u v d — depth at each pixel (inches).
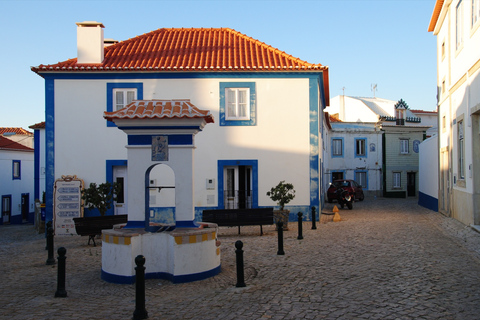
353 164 1466.5
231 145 658.8
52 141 647.1
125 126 336.2
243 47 731.4
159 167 642.8
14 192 1337.4
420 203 1000.2
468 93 519.5
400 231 522.9
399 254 377.7
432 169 833.5
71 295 292.0
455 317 213.5
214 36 776.9
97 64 659.4
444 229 541.0
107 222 510.0
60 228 626.2
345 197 896.9
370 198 1412.4
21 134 1560.0
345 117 1647.4
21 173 1378.0
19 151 1365.7
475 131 506.6
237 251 294.7
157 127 337.7
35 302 274.2
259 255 398.9
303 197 658.2
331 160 1454.2
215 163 657.6
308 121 658.8
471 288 266.1
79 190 630.5
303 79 660.7
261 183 657.6
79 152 647.1
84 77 652.7
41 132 1075.3
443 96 709.3
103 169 647.1
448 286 271.1
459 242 439.5
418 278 292.2
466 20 532.7
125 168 657.0
